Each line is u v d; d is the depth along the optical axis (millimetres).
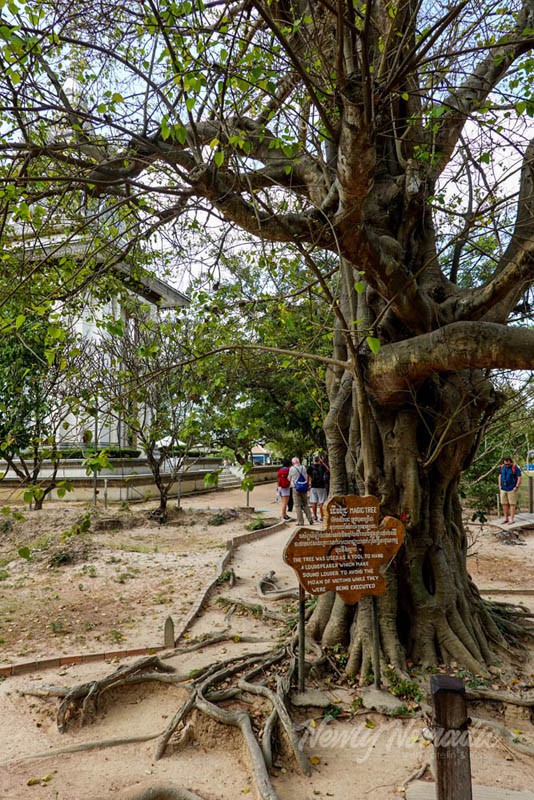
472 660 5086
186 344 7773
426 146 5609
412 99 5609
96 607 7695
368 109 3477
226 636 6375
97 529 13117
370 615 5281
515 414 7637
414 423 5523
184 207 4773
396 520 4863
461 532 6117
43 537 11867
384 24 5250
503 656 5535
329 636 5488
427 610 5297
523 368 4250
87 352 14836
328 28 5230
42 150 4734
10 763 4039
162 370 5367
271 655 5352
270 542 12812
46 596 8188
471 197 5297
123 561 10250
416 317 5086
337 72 3561
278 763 3895
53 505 17078
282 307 6262
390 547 4840
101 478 18391
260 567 10258
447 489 5934
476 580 9398
